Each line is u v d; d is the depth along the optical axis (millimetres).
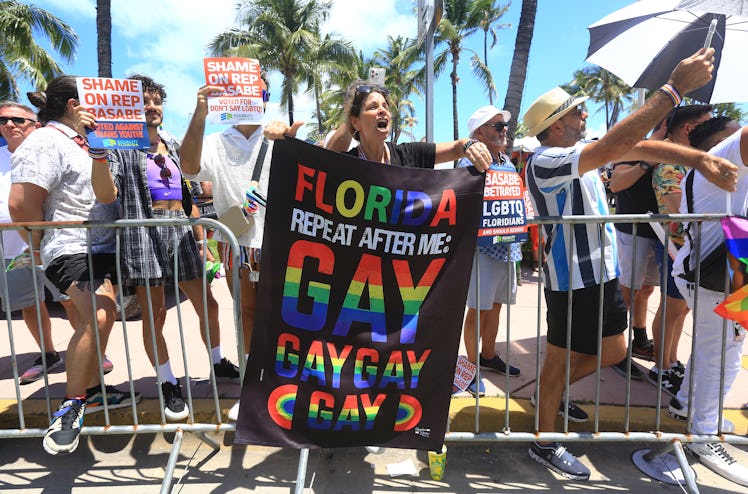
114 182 2508
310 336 2162
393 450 2676
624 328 2566
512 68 9703
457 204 2166
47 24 20516
